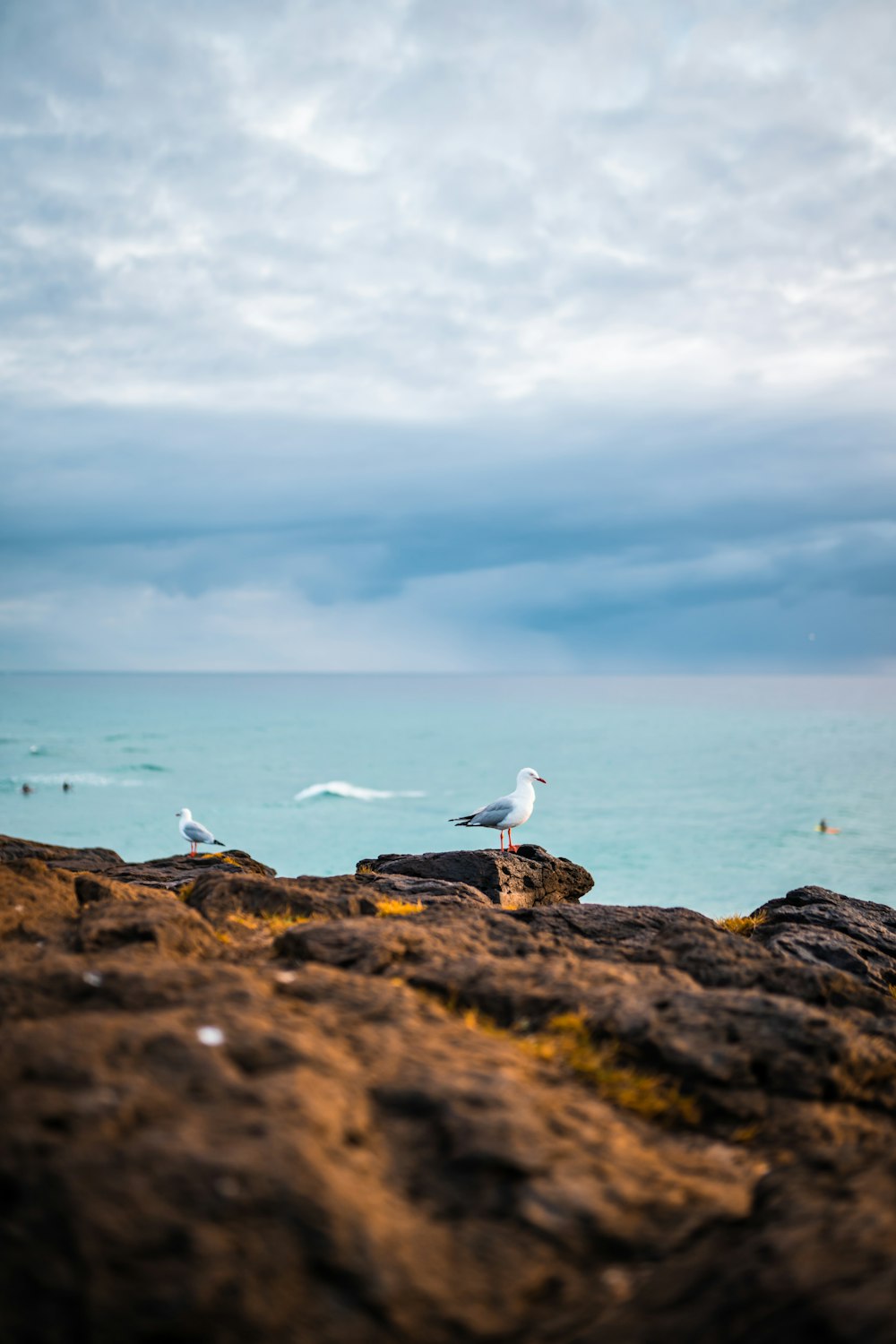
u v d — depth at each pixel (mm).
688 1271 4266
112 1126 4434
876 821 87875
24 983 6418
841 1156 5270
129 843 74812
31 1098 4535
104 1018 5500
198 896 11344
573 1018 6914
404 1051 5883
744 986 8453
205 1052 5133
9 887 10078
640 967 8312
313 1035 5785
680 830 83500
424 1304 4004
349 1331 3822
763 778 122812
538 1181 4723
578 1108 5656
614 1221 4633
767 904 16547
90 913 9281
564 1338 3965
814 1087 6328
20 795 102812
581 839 79562
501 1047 6336
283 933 8961
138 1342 3660
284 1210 4078
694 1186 5051
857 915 15445
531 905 19422
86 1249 3840
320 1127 4633
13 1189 4043
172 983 6512
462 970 7820
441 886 14477
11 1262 3799
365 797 106000
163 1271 3816
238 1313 3756
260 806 97938
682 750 163500
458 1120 5012
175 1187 4094
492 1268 4254
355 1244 4059
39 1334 3652
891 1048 7426
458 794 109500
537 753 159000
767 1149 5766
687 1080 6281
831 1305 3738
